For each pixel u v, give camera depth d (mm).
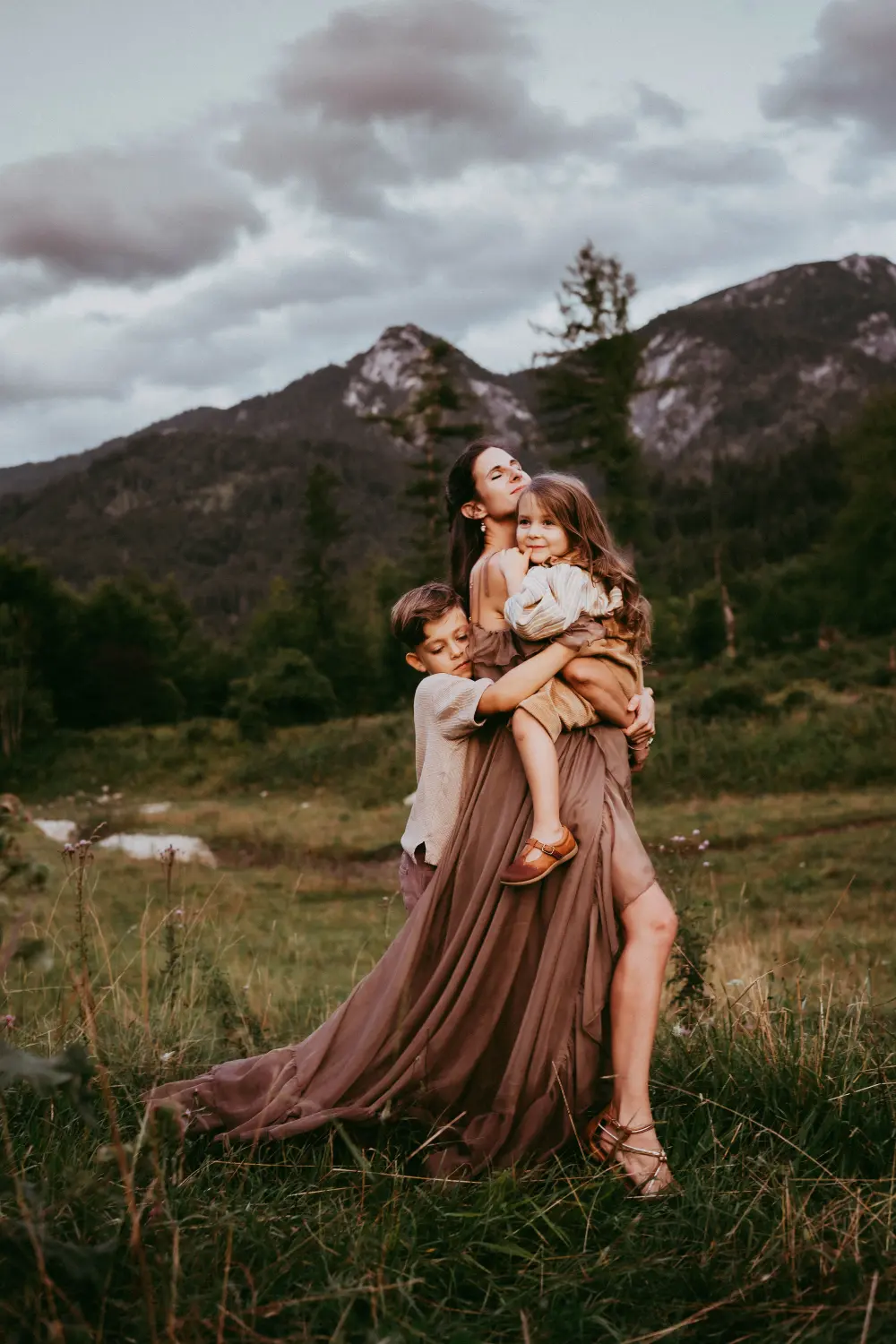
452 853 3174
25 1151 2787
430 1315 2188
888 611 59000
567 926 2984
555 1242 2523
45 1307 2008
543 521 3252
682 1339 2141
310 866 21438
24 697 56000
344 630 83250
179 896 15391
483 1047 2980
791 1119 3137
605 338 53031
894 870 16000
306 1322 2111
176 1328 1961
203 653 94250
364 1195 2645
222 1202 2623
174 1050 4152
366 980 3195
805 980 6402
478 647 3338
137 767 44906
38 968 1979
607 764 3188
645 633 3299
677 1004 4516
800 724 30641
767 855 18219
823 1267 2293
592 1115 3004
